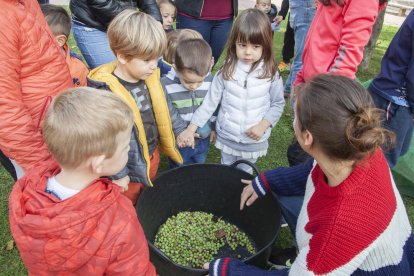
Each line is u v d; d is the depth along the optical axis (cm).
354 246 120
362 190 122
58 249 115
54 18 242
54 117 122
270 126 242
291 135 357
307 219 142
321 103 117
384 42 661
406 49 202
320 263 123
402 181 286
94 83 185
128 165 198
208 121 254
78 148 121
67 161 124
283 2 518
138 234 132
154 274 142
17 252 221
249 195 201
